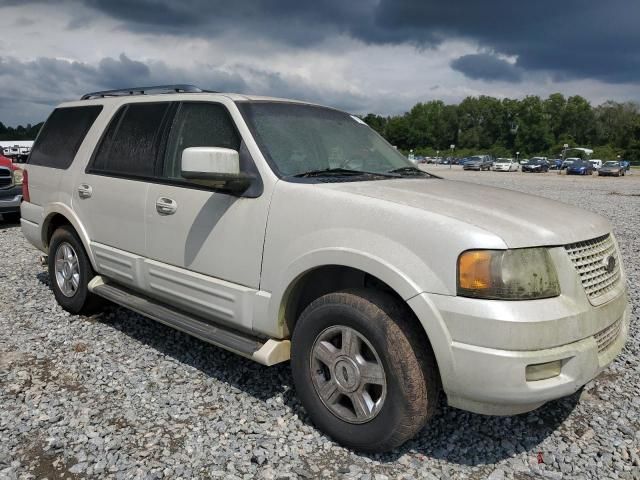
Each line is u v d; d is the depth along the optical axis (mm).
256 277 3424
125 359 4238
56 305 5496
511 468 3016
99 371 4020
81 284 4969
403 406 2811
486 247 2660
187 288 3830
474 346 2629
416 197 3135
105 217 4535
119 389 3750
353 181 3500
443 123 135875
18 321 5027
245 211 3477
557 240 2830
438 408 3619
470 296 2654
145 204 4121
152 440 3148
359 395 2998
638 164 96250
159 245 4043
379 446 2947
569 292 2807
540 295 2707
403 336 2816
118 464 2918
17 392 3678
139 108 4539
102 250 4570
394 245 2854
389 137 138125
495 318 2588
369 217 2980
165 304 4250
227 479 2826
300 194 3273
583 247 2992
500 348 2594
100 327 4910
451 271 2686
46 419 3336
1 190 10109
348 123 4406
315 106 4320
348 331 3006
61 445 3062
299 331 3217
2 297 5750
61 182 5066
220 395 3693
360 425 2990
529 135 119500
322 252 3055
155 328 4906
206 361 4223
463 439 3275
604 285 3072
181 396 3670
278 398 3646
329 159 3859
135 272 4254
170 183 3982
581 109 124125
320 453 3074
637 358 4527
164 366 4125
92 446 3070
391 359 2814
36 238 5504
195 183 3824
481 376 2625
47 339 4613
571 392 2766
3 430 3219
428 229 2789
